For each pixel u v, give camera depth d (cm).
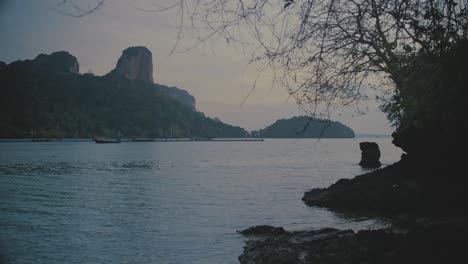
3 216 1688
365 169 4478
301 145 17312
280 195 2345
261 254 947
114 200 2167
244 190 2617
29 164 5416
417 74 640
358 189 1830
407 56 616
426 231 809
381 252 792
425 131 1471
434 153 1521
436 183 1555
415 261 682
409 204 1559
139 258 1059
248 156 8075
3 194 2433
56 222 1552
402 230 1066
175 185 2953
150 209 1862
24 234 1343
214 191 2570
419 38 510
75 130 19925
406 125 1628
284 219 1579
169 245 1184
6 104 17625
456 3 451
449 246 700
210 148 13588
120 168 4853
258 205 1958
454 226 842
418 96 682
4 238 1285
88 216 1683
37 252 1120
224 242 1200
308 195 2130
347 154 8700
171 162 6131
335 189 2044
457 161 1436
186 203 2047
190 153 9588
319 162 5903
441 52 514
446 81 586
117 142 18375
